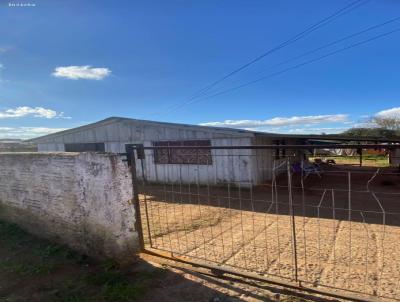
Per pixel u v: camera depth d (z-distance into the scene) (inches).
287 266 164.6
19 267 172.1
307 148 122.0
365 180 500.1
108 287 146.3
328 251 184.4
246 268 160.6
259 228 239.5
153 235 229.3
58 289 148.0
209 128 451.8
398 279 146.4
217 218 275.3
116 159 167.5
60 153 196.2
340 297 123.6
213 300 132.0
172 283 148.3
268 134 413.4
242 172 434.9
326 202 332.5
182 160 483.5
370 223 243.9
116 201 167.2
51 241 210.8
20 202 233.1
